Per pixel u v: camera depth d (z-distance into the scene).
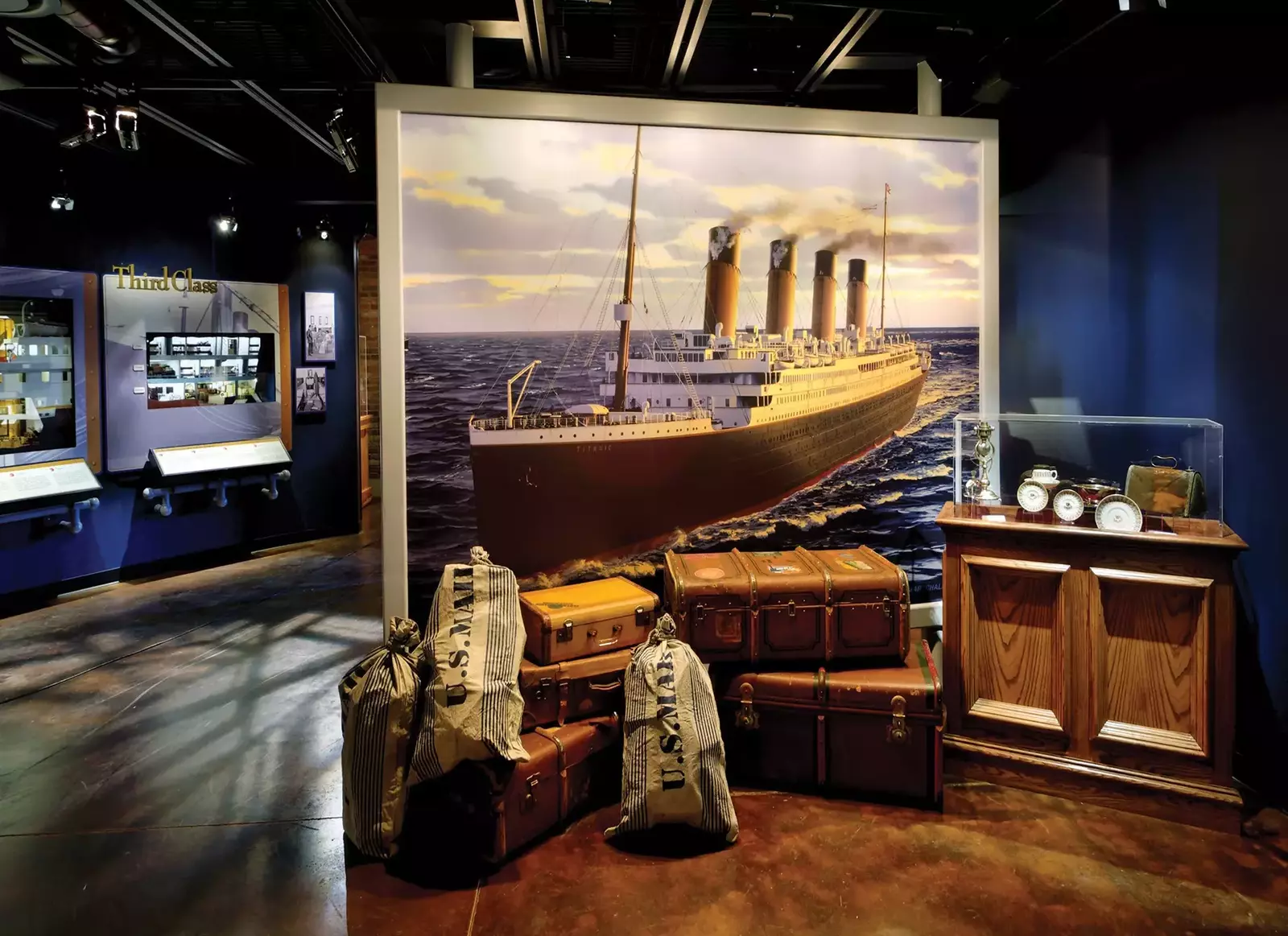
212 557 6.50
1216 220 2.77
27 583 5.28
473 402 3.11
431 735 2.30
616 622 2.73
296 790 2.86
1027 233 3.61
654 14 3.76
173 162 6.11
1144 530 2.68
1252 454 2.70
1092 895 2.21
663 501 3.29
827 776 2.75
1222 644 2.50
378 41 4.24
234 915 2.16
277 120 5.70
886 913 2.14
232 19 3.91
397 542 3.09
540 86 4.78
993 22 3.14
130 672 4.02
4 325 5.13
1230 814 2.51
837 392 3.44
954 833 2.52
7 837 2.55
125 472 5.89
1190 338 2.89
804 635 2.80
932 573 3.57
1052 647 2.74
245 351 6.68
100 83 4.05
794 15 3.24
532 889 2.26
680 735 2.41
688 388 3.27
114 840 2.53
